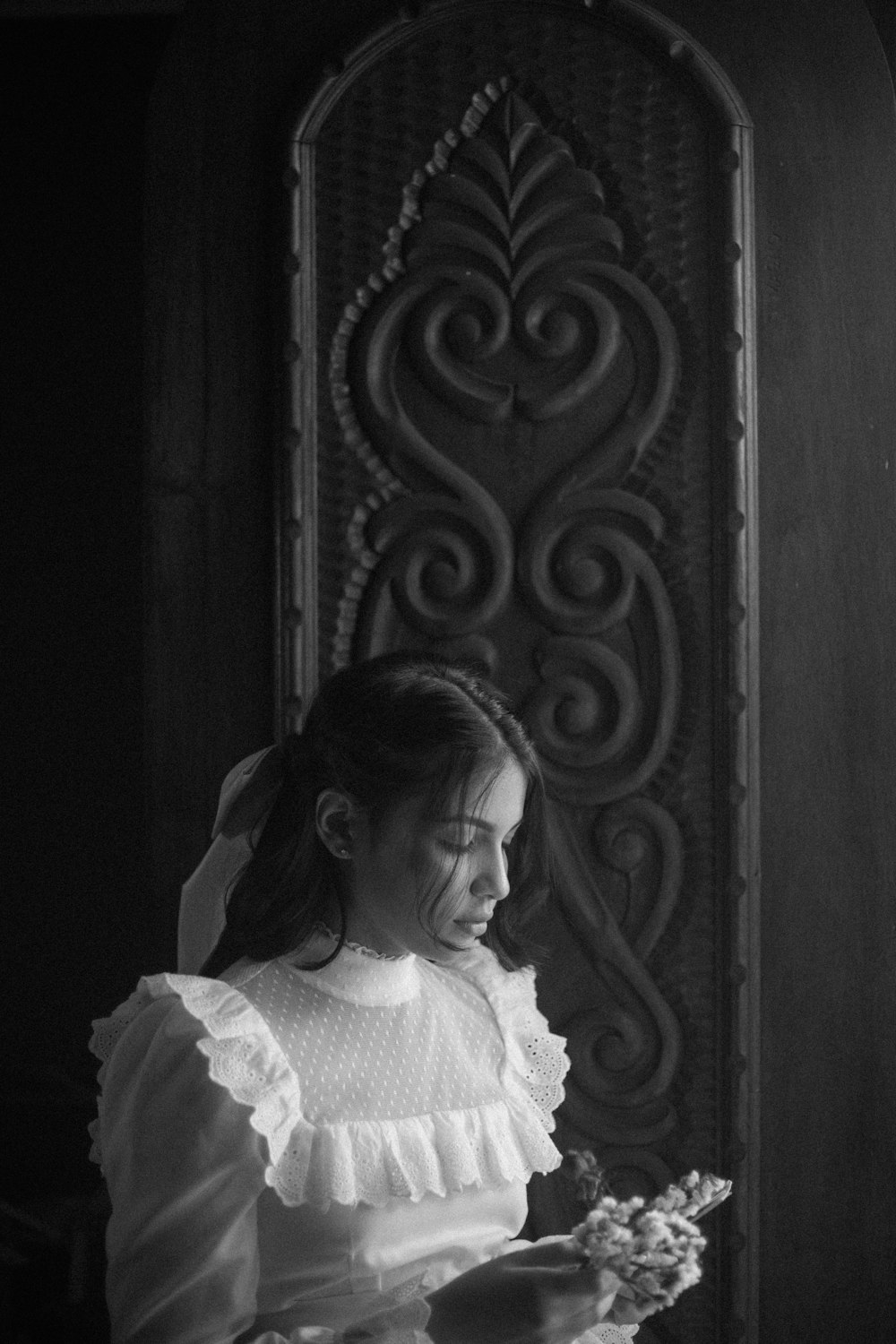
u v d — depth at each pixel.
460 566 2.31
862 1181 2.30
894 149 2.31
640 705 2.32
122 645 3.10
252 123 2.29
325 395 2.28
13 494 3.12
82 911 3.11
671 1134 2.32
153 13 3.08
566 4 2.28
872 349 2.30
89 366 3.11
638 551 2.30
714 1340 2.28
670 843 2.31
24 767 3.12
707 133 2.29
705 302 2.29
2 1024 3.11
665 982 2.32
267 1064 1.38
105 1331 2.30
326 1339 1.30
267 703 2.27
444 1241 1.46
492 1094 1.55
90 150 3.11
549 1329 1.27
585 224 2.30
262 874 1.51
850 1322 2.29
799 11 2.30
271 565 2.27
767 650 2.30
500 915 1.71
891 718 2.31
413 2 2.27
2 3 3.05
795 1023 2.29
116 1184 1.36
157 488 2.29
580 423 2.31
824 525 2.30
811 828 2.30
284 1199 1.35
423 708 1.44
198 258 2.29
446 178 2.28
